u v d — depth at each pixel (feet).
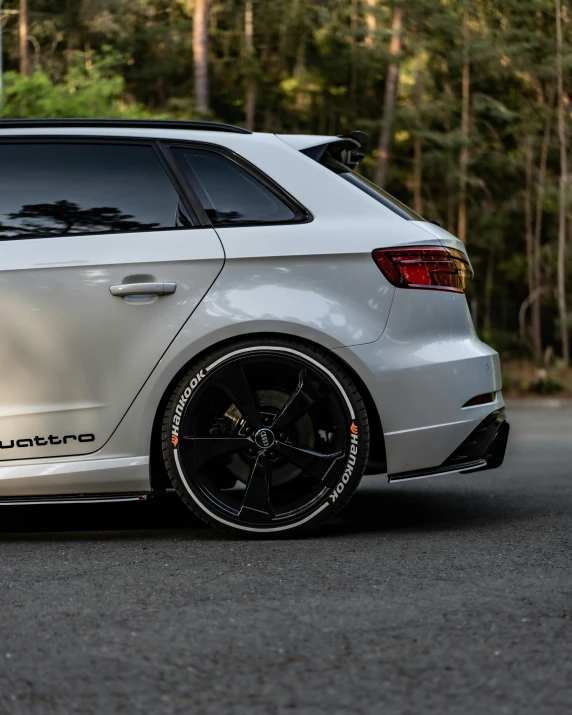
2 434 12.95
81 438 12.98
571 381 82.94
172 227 13.24
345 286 13.03
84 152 13.58
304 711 6.74
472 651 7.98
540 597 9.71
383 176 95.35
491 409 13.47
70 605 9.63
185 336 12.83
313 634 8.48
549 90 99.76
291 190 13.46
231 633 8.54
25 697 7.10
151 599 9.81
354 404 12.85
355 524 14.25
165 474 13.57
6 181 13.44
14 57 88.99
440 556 11.78
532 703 6.86
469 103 97.60
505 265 101.96
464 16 94.79
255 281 12.94
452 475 20.70
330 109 102.83
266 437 12.89
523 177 101.55
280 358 12.88
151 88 99.96
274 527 12.95
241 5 99.14
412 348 13.07
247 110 101.55
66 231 13.23
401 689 7.13
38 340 12.91
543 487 18.47
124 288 12.87
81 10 93.97
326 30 97.71
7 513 15.88
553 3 95.86
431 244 13.35
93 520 15.07
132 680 7.40
